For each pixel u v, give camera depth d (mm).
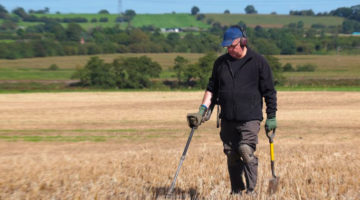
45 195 17141
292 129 96125
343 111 138375
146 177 22422
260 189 17953
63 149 65812
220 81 16562
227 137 16797
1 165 25719
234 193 16844
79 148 67125
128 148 64375
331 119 117938
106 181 20375
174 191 18328
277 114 132250
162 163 28703
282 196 16312
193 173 23672
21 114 136875
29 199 16641
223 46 15922
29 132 95750
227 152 16891
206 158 31094
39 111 146000
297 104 162625
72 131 97250
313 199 16422
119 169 24828
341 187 19406
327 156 34250
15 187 18844
